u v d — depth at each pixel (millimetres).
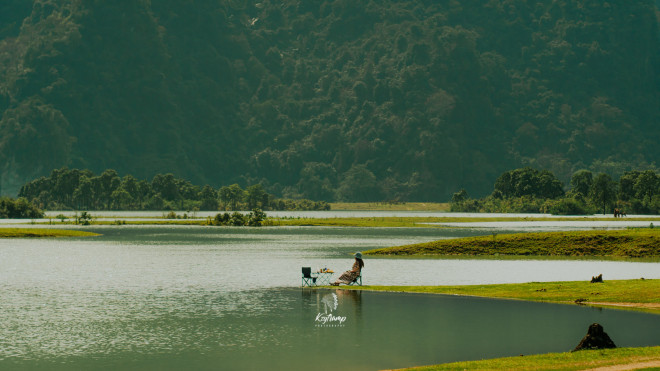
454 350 32969
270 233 165625
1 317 43188
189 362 31250
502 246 99250
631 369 26250
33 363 31250
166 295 53594
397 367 29922
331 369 29656
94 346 34688
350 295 52469
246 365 30594
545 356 29438
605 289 51531
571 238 99375
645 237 96062
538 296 50250
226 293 54594
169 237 146875
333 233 166000
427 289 55531
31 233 152500
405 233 164250
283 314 43781
